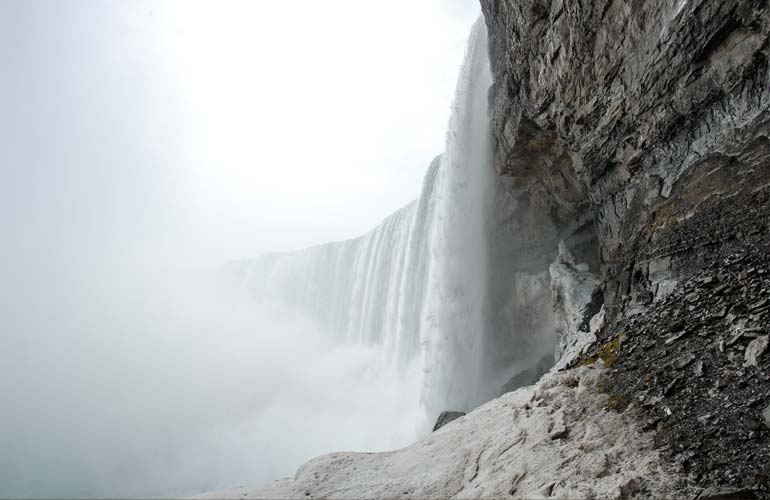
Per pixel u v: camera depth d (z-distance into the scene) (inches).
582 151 604.4
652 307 408.5
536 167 831.7
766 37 323.0
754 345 258.5
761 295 287.9
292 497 377.1
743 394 241.3
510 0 642.2
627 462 253.1
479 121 1067.9
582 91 559.2
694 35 381.4
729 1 340.5
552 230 934.4
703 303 337.1
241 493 426.6
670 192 438.6
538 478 273.9
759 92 338.6
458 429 436.1
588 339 565.3
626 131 505.7
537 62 634.2
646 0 430.9
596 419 312.2
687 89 404.8
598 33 506.6
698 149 404.8
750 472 200.4
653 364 327.0
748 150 345.1
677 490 214.2
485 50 1050.1
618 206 550.6
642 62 451.2
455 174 1167.6
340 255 2373.3
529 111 693.9
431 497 315.3
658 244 440.1
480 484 304.0
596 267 801.6
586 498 234.5
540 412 358.0
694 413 256.7
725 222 356.2
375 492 349.1
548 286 951.0
